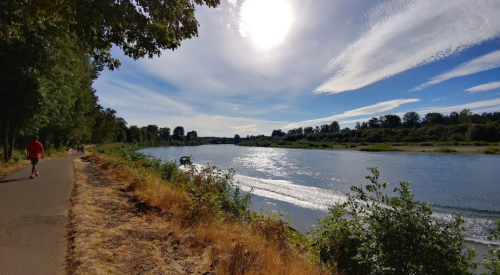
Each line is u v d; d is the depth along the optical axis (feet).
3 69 38.19
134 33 19.25
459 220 14.01
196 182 34.73
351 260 18.31
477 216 42.37
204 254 14.42
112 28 18.44
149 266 12.19
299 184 73.87
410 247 13.76
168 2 16.65
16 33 22.06
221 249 15.25
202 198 21.93
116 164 47.29
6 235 13.73
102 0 14.66
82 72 66.18
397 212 15.03
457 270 12.87
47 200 20.93
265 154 241.76
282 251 17.92
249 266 13.29
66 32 31.09
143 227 17.20
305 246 23.04
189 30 20.06
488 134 261.24
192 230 17.84
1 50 36.09
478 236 33.60
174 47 21.34
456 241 13.66
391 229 14.51
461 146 242.17
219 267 12.85
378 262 14.44
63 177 32.86
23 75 39.58
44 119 53.88
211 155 228.63
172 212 21.50
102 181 32.99
